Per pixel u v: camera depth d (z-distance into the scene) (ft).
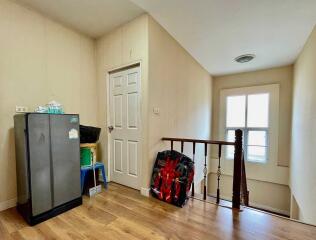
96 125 9.96
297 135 10.77
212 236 5.09
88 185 8.58
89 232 5.24
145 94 7.71
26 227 5.48
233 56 11.54
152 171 7.97
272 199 13.79
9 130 6.66
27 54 7.13
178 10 7.16
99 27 8.73
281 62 12.51
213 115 16.49
